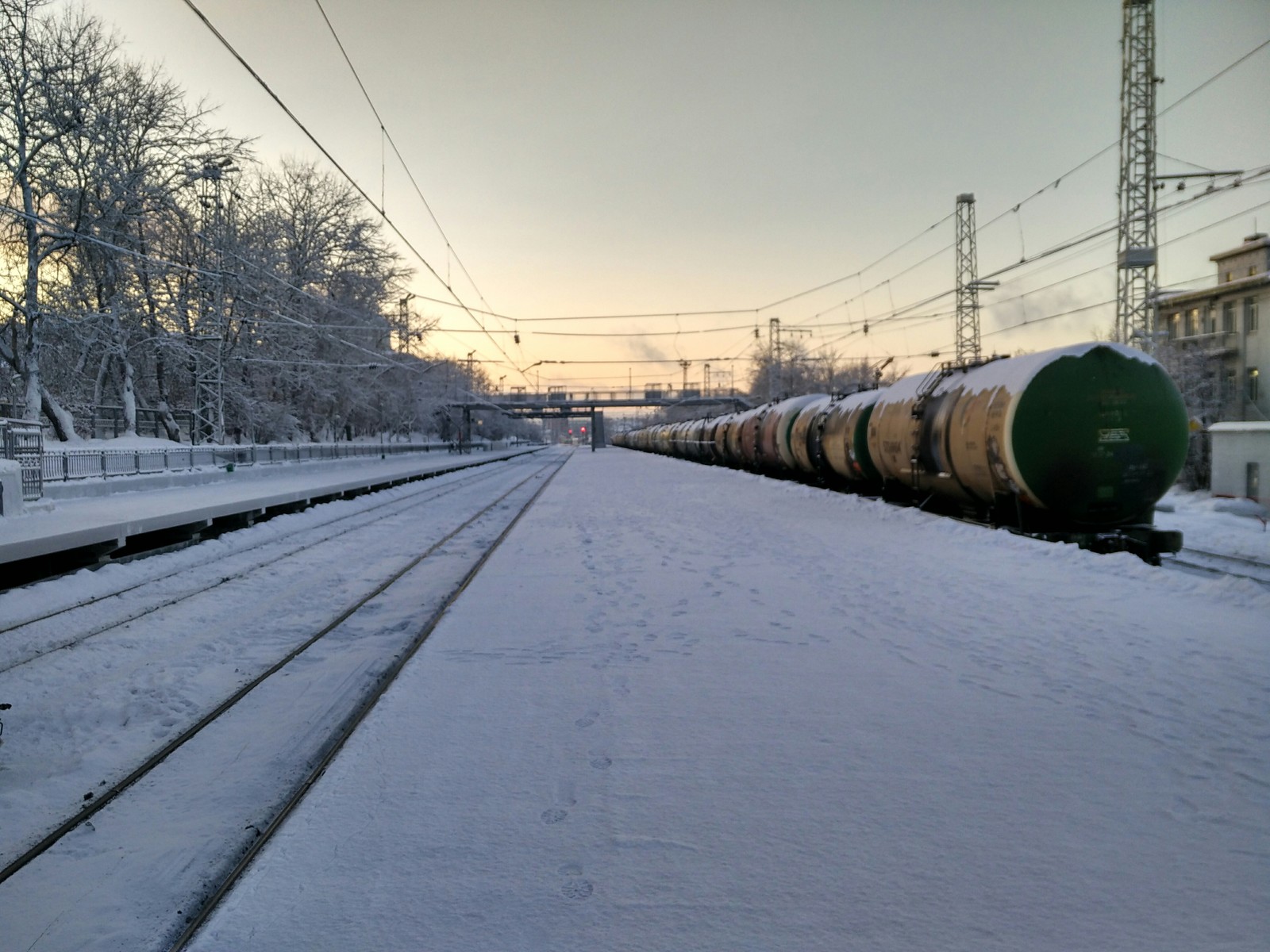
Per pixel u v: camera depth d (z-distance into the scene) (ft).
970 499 44.60
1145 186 95.55
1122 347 37.06
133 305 111.14
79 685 21.20
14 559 33.53
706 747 14.83
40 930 10.59
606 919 9.62
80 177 100.17
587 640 22.74
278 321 132.46
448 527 60.23
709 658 20.65
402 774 13.85
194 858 12.35
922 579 30.14
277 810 13.89
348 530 58.59
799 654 20.81
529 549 42.57
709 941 9.16
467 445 314.55
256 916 9.87
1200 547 44.06
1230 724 15.06
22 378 99.25
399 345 179.73
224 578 37.52
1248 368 108.47
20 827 13.52
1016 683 17.87
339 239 157.17
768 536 43.91
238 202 131.44
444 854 11.21
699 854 11.06
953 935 9.17
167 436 141.69
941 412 44.96
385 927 9.59
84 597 33.65
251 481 97.35
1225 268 121.29
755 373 320.29
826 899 9.92
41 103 97.04
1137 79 96.58
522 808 12.55
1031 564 32.50
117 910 11.01
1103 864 10.55
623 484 99.09
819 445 71.10
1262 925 9.22
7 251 96.78
